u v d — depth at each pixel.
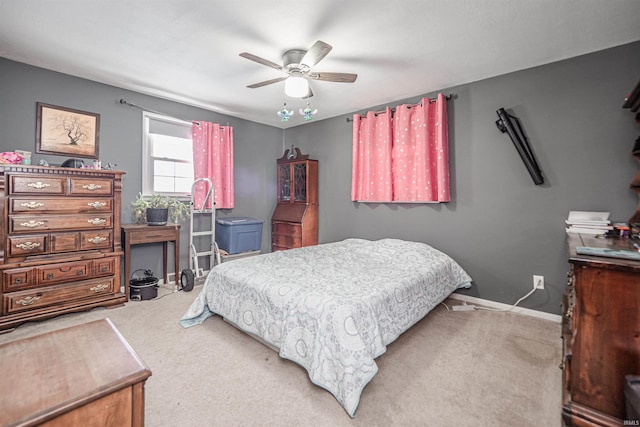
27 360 0.86
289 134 4.89
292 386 1.66
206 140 3.82
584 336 1.29
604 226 2.09
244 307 2.14
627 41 2.24
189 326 2.41
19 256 2.32
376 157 3.67
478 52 2.40
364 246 3.25
